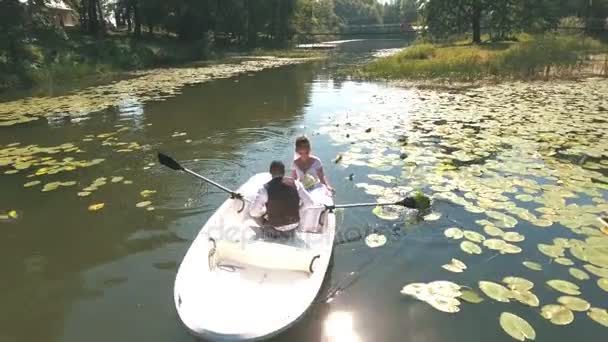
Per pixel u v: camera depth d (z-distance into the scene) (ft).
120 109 38.68
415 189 18.89
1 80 53.36
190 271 11.59
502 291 11.91
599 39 96.32
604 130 26.91
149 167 22.82
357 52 123.03
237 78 62.85
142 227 16.35
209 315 10.16
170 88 52.24
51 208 17.99
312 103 40.29
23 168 22.61
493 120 30.14
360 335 10.57
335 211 17.26
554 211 16.47
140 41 105.40
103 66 71.20
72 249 14.92
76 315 11.56
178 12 117.08
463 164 21.70
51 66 61.46
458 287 12.21
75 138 28.78
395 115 32.68
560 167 20.93
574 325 10.71
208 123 32.86
